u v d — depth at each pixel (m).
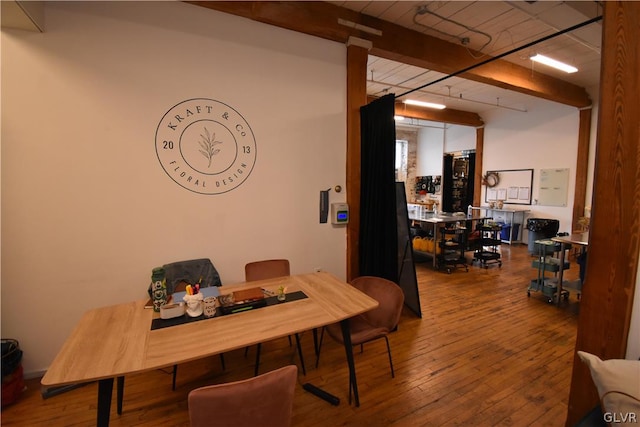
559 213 6.71
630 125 1.40
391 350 2.79
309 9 3.07
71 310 2.47
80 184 2.43
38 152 2.30
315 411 2.05
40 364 2.40
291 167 3.27
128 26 2.49
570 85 5.73
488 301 3.95
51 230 2.37
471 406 2.10
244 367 2.56
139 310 1.91
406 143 10.33
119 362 1.35
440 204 9.48
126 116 2.53
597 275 1.55
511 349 2.80
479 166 8.29
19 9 1.98
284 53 3.13
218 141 2.88
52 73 2.30
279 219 3.25
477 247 5.66
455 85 5.89
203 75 2.78
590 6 2.91
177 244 2.79
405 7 3.24
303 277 2.57
